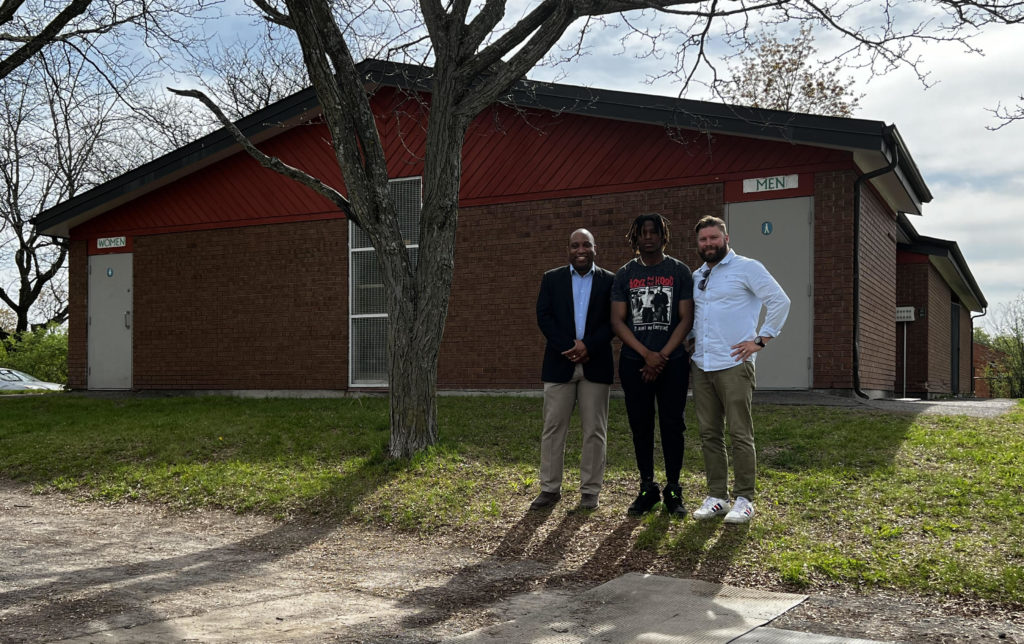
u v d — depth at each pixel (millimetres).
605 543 5504
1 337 30812
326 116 7969
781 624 3916
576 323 6254
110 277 16281
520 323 12930
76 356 16500
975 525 5312
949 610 4137
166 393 15508
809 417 9188
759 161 11531
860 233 11469
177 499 7418
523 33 7910
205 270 15383
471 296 13273
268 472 7914
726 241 5777
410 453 7938
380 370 13969
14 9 11664
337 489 7184
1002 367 27234
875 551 4941
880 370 12859
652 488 6043
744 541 5230
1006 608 4125
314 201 14523
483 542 5777
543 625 3924
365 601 4457
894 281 14344
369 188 8023
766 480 6621
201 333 15367
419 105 13781
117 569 5148
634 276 5938
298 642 3701
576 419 9695
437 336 8102
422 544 5852
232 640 3705
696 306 5816
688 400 10727
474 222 13297
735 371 5641
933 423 8695
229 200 15211
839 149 11008
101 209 16141
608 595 4422
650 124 12227
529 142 12984
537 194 12898
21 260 29781
